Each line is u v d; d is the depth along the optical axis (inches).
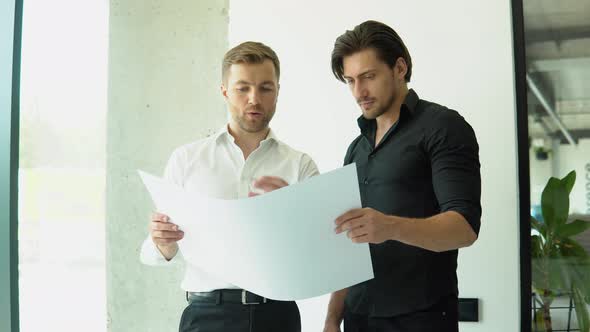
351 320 62.9
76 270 180.2
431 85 83.6
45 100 156.1
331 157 86.1
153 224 52.9
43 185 176.4
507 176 80.7
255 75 60.7
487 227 81.0
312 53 86.9
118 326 99.3
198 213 48.4
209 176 63.7
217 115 95.7
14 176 66.2
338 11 86.4
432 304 56.7
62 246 180.2
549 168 79.6
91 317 157.2
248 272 50.7
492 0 82.2
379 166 60.1
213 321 59.4
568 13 80.2
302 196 44.6
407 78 62.4
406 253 57.6
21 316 160.4
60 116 159.5
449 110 58.2
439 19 83.6
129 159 98.7
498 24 82.0
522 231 79.5
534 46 80.8
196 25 96.7
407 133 58.9
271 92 62.0
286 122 87.2
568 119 79.3
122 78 99.1
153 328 98.0
